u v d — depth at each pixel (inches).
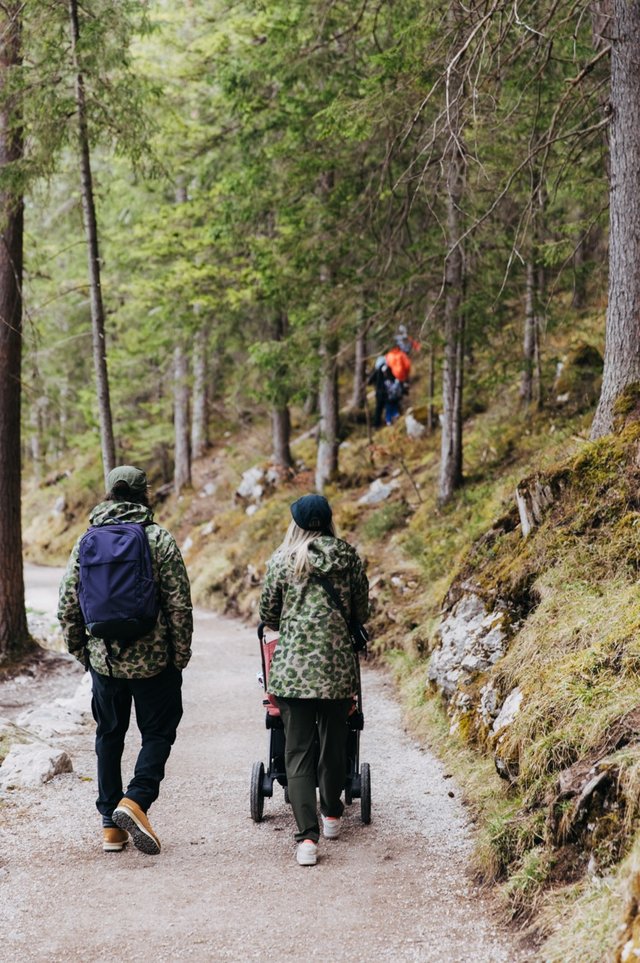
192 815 204.4
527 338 488.1
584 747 160.4
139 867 171.8
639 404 274.4
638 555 225.9
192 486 952.3
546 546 258.1
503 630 256.8
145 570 171.2
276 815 204.1
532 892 143.6
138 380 930.7
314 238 449.1
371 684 349.7
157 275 647.8
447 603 309.0
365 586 182.7
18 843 184.2
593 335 567.5
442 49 312.0
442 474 480.4
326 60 435.2
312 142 461.1
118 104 397.1
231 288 591.5
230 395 933.8
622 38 278.8
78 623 178.1
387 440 687.1
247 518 729.6
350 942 139.3
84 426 1130.0
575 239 397.1
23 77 380.5
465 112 307.9
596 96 353.1
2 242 411.2
